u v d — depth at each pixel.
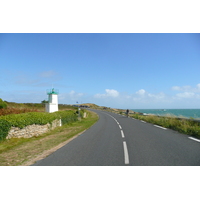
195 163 5.34
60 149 7.75
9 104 38.69
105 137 10.48
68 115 21.36
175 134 10.64
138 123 18.55
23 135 11.50
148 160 5.68
